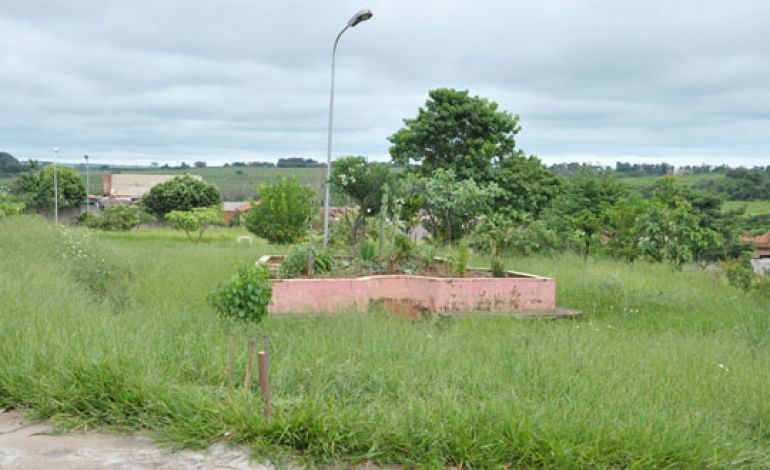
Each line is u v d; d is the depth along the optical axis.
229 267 14.66
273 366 5.18
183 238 42.06
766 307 11.71
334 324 8.10
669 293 12.44
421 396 4.86
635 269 15.62
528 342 7.34
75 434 4.09
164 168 149.50
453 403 4.34
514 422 4.03
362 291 10.23
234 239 42.12
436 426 3.99
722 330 9.49
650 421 4.35
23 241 13.41
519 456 3.88
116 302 10.11
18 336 5.42
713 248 20.33
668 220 17.48
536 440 3.91
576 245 19.89
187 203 62.72
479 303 10.56
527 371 5.77
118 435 4.08
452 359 6.00
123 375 4.49
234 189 98.81
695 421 4.54
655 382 5.83
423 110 28.47
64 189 64.25
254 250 19.81
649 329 9.71
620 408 4.74
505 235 17.78
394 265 11.73
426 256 12.06
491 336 7.98
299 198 30.59
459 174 27.19
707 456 4.00
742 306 11.50
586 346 7.01
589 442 3.95
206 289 11.44
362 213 16.08
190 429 4.00
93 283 11.80
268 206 30.45
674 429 4.22
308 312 9.67
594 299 11.82
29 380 4.55
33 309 6.68
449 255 12.65
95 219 50.00
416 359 5.88
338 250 16.58
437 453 3.82
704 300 12.17
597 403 4.84
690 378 6.14
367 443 3.88
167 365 5.02
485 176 27.20
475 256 17.27
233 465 3.72
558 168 34.75
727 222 26.17
